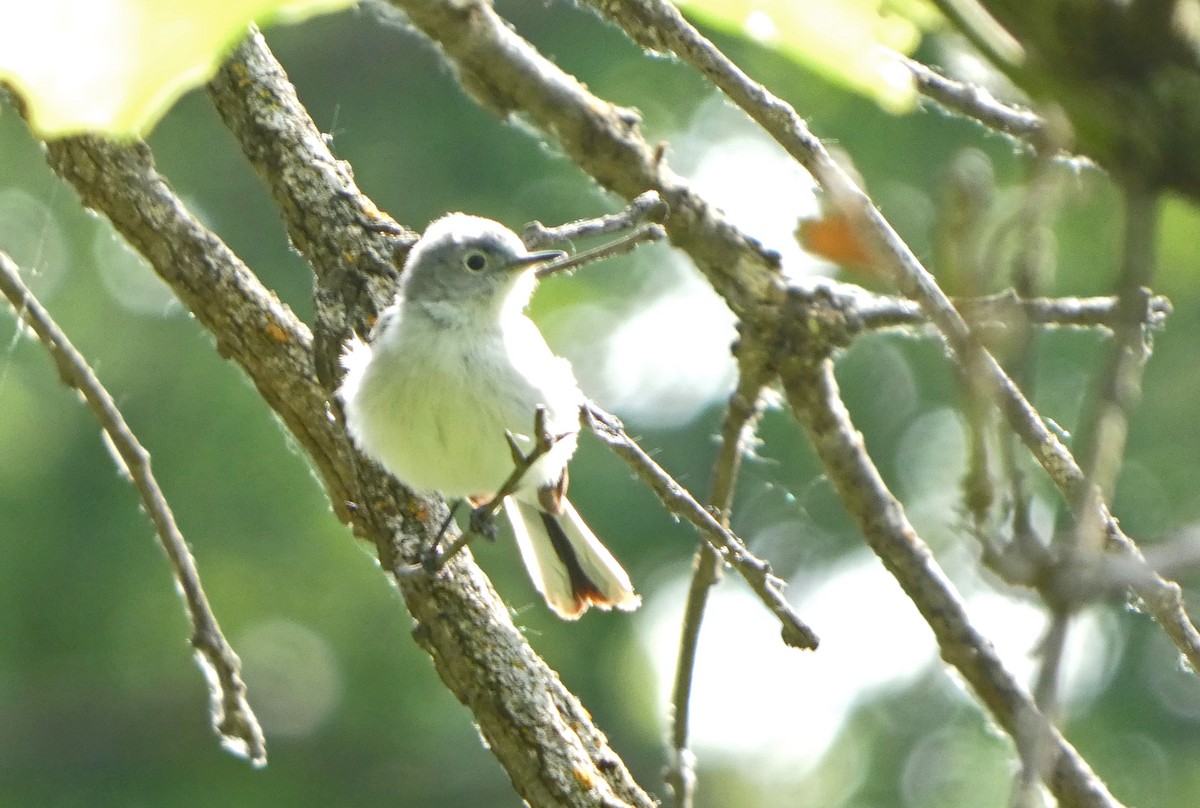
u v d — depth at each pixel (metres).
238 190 20.88
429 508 9.23
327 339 9.12
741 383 6.66
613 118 5.09
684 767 7.43
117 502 19.25
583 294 20.03
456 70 3.88
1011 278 3.38
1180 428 18.16
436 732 19.20
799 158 5.21
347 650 19.09
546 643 19.58
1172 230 16.78
